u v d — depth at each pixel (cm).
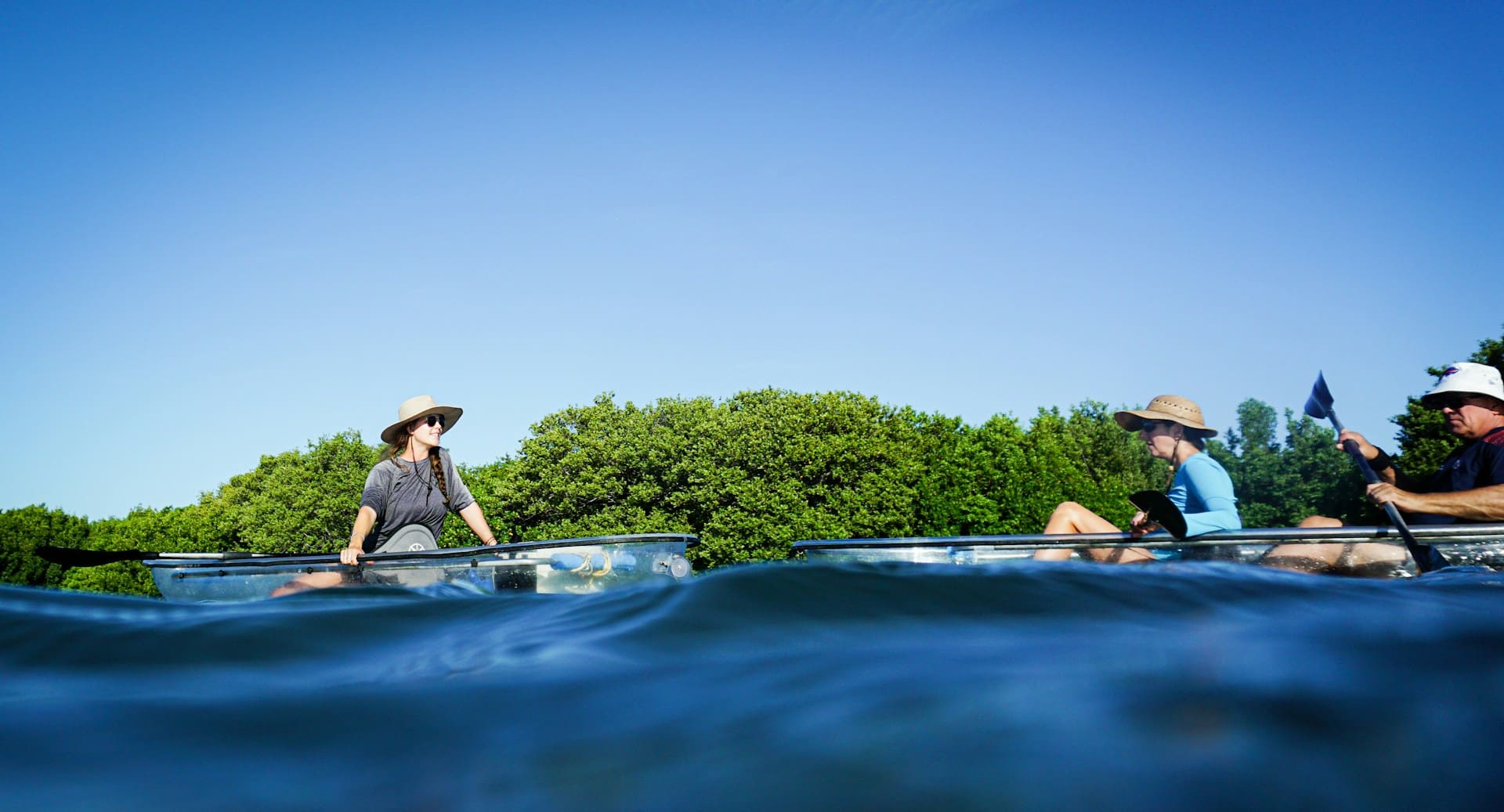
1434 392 393
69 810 65
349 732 84
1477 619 125
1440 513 332
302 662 114
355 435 2895
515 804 68
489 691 96
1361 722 82
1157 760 74
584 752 78
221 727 86
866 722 83
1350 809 65
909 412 2352
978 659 106
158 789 71
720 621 128
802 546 389
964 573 158
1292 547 330
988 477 2153
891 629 123
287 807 67
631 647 115
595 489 2245
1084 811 64
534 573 424
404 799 69
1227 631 121
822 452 2150
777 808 65
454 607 149
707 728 83
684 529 2236
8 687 100
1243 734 79
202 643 125
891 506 2158
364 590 176
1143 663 103
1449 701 88
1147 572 164
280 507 2844
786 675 100
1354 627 122
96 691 99
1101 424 2828
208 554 483
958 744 77
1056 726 79
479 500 2406
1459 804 66
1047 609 134
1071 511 433
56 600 158
